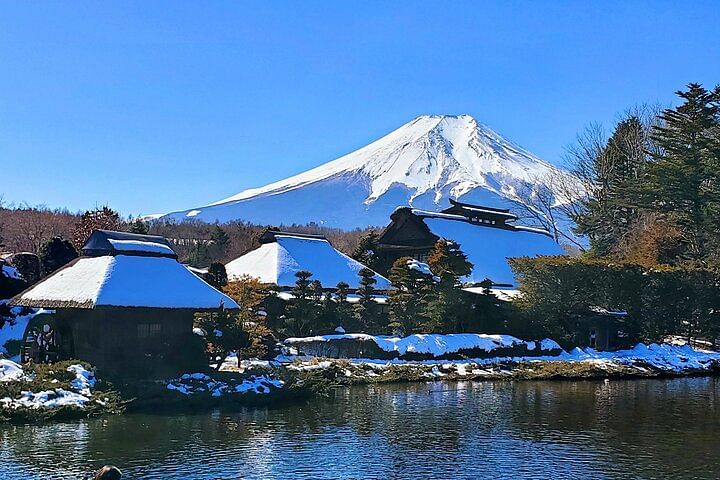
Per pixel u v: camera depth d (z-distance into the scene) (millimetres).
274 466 18891
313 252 54219
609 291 49562
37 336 30781
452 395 31469
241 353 33938
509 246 66750
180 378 28703
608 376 39375
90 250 32062
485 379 37250
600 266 48969
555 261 48281
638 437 22984
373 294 49188
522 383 36344
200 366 30406
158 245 32062
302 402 28875
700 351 50250
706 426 24797
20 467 18328
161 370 29312
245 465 18922
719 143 63406
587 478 18250
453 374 37469
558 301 48281
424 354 41000
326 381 31688
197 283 31547
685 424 25156
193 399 26766
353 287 51969
